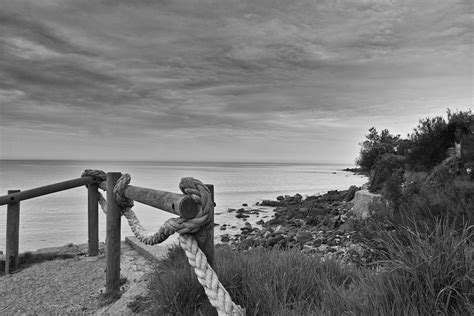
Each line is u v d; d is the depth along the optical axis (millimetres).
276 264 3867
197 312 3268
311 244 10367
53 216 18500
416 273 2717
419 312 2537
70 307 4371
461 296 2545
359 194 14484
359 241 5055
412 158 15078
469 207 5172
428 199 6207
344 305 2865
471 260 2750
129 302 4043
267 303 3197
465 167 10430
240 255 4488
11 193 6070
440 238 3031
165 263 4957
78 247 7473
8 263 5934
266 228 15281
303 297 3393
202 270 2828
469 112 14352
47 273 5762
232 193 35406
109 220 4496
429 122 15562
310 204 22734
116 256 4555
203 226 3025
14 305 4512
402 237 4086
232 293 3395
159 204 3299
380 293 2736
